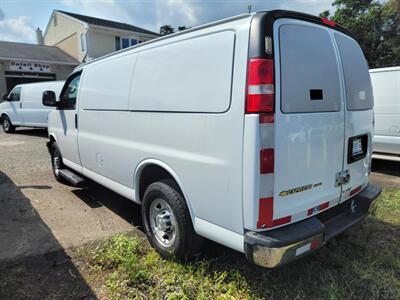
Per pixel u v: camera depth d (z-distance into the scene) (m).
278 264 2.11
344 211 2.91
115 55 3.59
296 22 2.31
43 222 3.94
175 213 2.78
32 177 6.07
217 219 2.40
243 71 2.12
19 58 20.06
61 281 2.69
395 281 2.68
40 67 21.55
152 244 3.18
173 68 2.70
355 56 2.96
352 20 23.11
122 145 3.41
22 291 2.55
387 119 6.27
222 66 2.27
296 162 2.26
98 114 3.87
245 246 2.21
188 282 2.62
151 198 3.09
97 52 23.69
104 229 3.74
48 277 2.75
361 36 23.00
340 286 2.61
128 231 3.68
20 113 12.41
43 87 11.47
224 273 2.69
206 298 2.45
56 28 26.62
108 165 3.77
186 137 2.57
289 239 2.13
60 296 2.50
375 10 23.02
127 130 3.32
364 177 3.17
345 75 2.74
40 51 23.41
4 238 3.48
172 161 2.73
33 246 3.30
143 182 3.34
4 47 21.56
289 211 2.26
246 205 2.15
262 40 2.07
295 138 2.23
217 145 2.31
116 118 3.50
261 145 2.06
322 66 2.48
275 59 2.11
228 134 2.22
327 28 2.62
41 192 5.13
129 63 3.29
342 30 2.85
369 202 3.00
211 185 2.39
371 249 3.18
